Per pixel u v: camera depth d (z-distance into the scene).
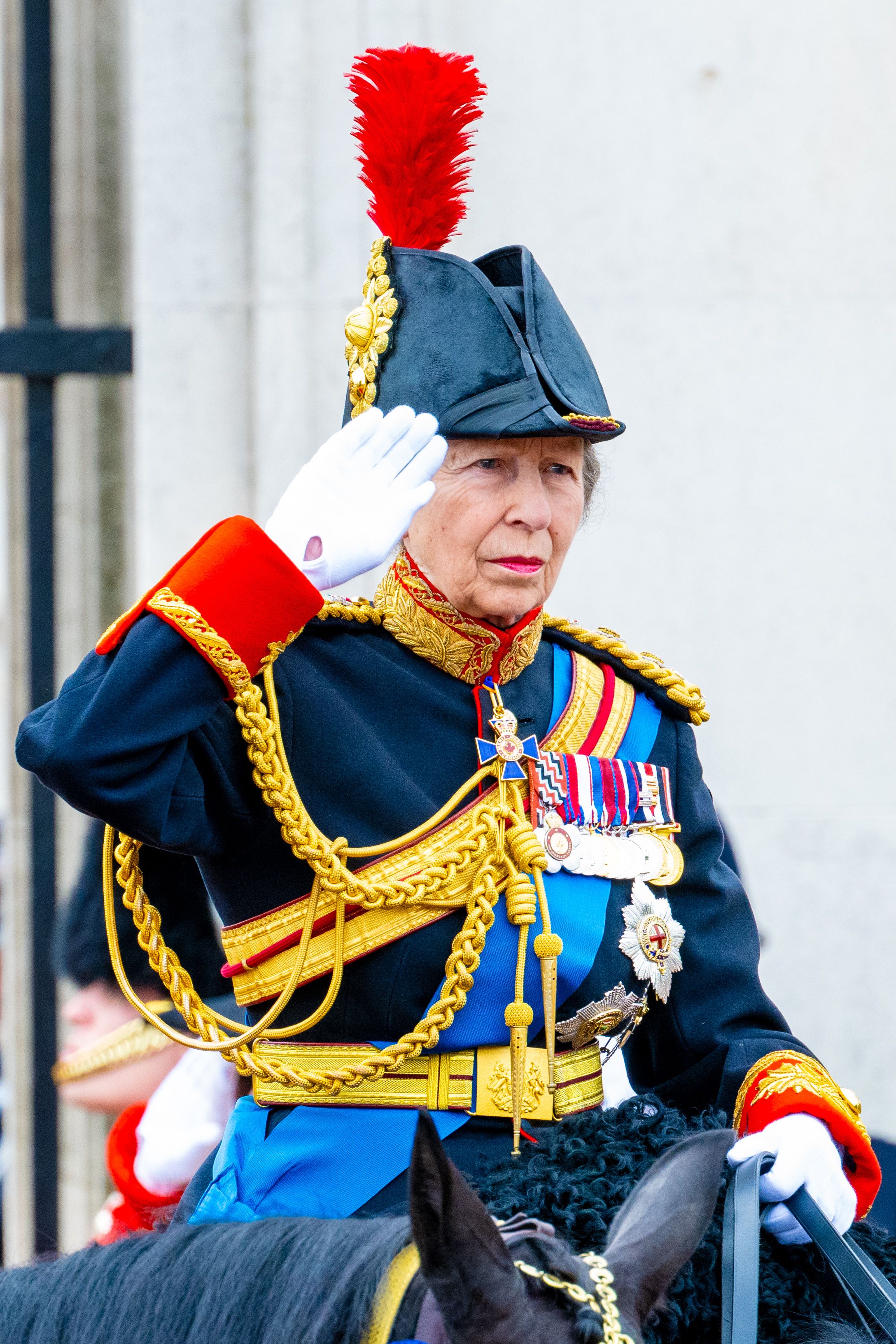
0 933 16.28
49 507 13.93
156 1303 4.46
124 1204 9.96
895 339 12.66
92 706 5.36
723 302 12.61
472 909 5.85
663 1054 6.80
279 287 12.48
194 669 5.52
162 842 5.57
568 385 6.04
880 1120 12.49
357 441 5.80
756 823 12.50
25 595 14.48
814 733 12.56
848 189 12.71
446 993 5.78
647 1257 4.39
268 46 12.41
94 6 14.49
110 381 14.61
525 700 6.47
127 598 14.70
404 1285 4.09
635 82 12.64
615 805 6.36
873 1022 12.50
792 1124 5.95
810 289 12.63
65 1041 13.63
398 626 6.33
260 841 5.96
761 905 12.48
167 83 12.62
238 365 12.66
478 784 6.16
